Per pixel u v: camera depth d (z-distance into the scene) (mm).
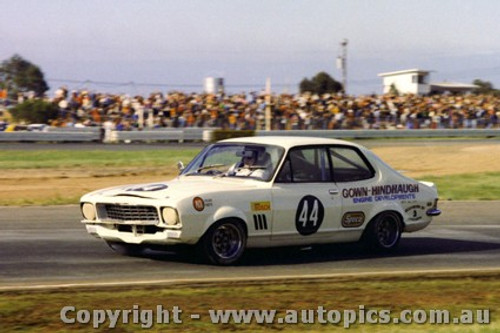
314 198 24109
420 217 27062
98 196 23125
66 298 18203
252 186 23266
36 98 120125
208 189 22438
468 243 29828
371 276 22062
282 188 23562
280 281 20891
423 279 22062
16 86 141250
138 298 18438
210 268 22484
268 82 111875
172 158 79062
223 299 18609
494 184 55156
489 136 135250
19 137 100688
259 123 119812
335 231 24766
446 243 29641
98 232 23156
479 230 33656
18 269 22062
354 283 21094
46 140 102500
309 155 24594
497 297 20062
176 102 119875
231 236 22781
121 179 61094
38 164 70625
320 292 19797
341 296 19453
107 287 19484
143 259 23797
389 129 129375
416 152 87500
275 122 121312
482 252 27781
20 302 17656
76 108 115812
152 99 119812
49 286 19359
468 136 133375
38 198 44625
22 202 41219
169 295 18844
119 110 115438
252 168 23875
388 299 19375
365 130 122750
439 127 137500
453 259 26062
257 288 19938
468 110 142125
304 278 21359
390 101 137750
